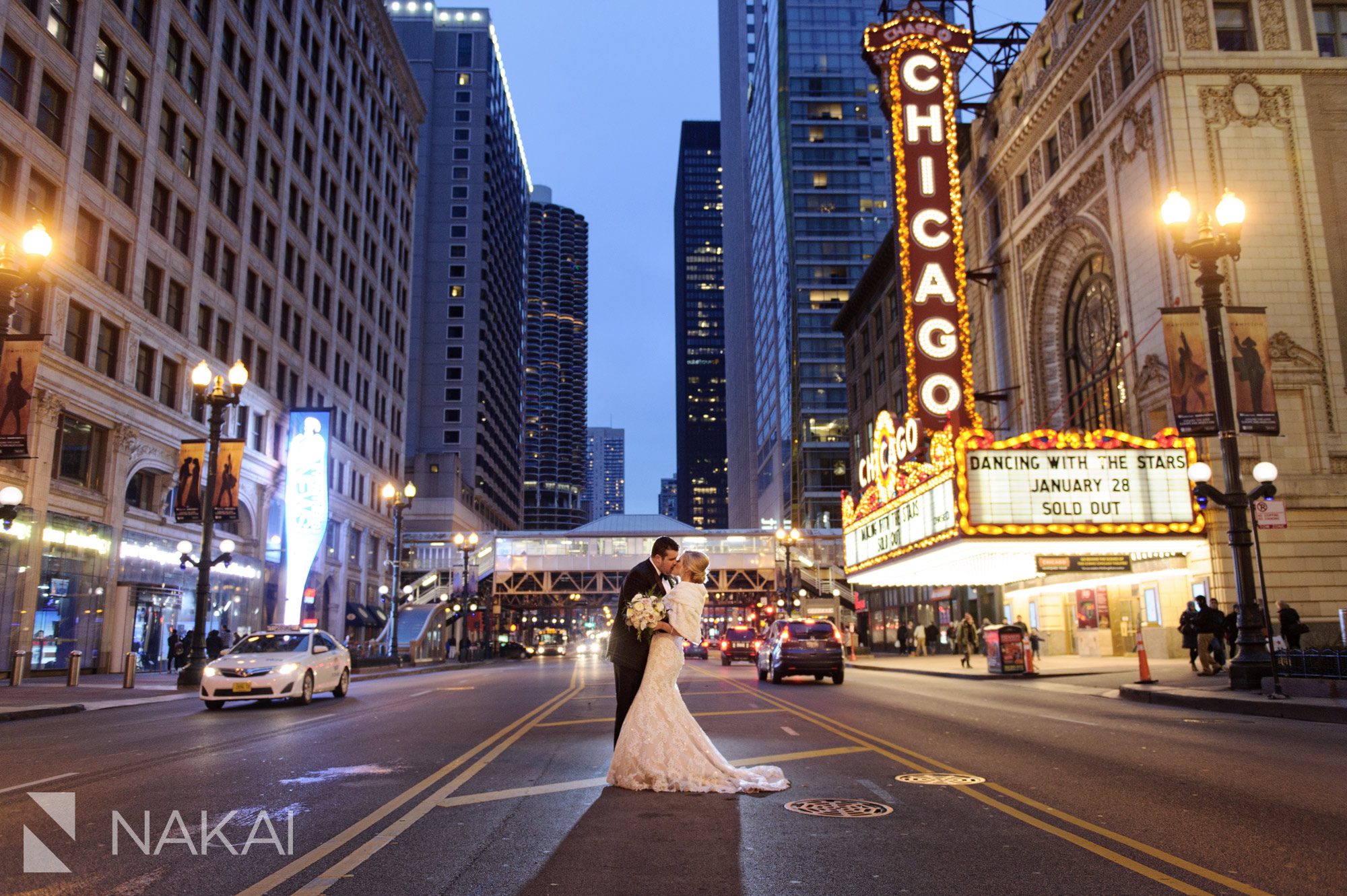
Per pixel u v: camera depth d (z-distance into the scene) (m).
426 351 119.81
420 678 32.84
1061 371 39.53
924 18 42.50
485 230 126.56
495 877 4.72
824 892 4.48
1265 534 27.33
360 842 5.50
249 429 44.94
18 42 28.45
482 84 130.38
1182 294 28.97
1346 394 28.20
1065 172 37.66
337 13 59.00
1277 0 30.91
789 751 9.57
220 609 40.88
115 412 32.97
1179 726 12.51
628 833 5.66
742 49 175.62
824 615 66.12
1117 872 4.87
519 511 163.00
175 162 38.25
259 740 11.03
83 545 31.05
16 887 4.59
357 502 62.25
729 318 183.50
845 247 108.06
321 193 56.59
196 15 40.59
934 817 6.18
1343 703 13.75
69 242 30.64
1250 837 5.67
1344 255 29.20
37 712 16.00
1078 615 36.88
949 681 25.00
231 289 43.78
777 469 116.06
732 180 181.25
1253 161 29.67
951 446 28.20
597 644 139.12
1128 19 32.66
